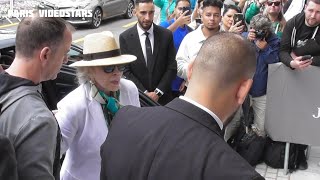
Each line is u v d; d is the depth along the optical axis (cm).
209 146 129
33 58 170
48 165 158
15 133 158
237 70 138
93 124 224
